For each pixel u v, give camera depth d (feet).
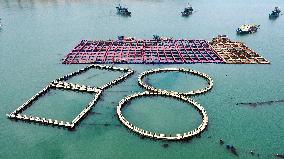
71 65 259.39
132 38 320.29
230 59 271.08
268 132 179.52
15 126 183.52
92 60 268.41
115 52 286.66
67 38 321.32
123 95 215.31
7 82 230.48
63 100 209.97
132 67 256.73
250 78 240.73
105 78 239.50
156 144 170.60
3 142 170.91
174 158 161.07
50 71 248.52
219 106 204.13
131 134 177.68
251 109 200.95
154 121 189.98
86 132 179.22
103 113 195.62
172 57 276.21
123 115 195.31
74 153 163.73
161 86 228.02
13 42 307.37
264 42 318.65
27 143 170.40
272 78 241.14
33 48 293.02
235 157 161.27
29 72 246.06
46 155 162.30
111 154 163.43
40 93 213.46
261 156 161.89
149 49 294.25
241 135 177.06
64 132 178.91
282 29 364.99
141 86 226.58
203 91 218.59
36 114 194.59
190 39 323.57
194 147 168.45
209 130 180.75
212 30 357.00
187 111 199.41
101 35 332.80
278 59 275.18
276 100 210.79
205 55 281.95
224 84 231.50
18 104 204.33
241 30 343.46
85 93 218.18
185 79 238.89
